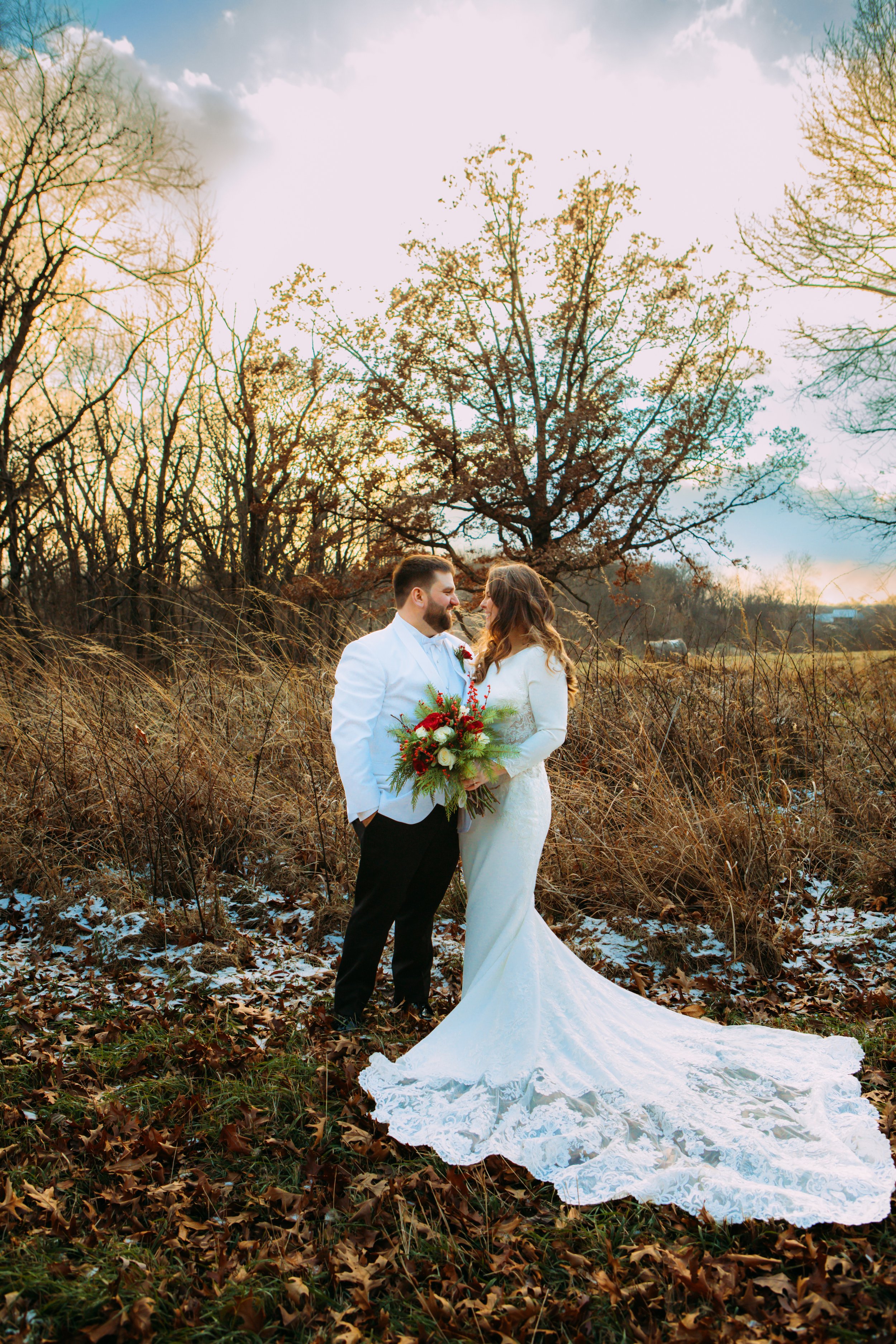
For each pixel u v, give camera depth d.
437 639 3.65
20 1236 2.21
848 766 6.09
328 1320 1.98
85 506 19.67
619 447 19.17
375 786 3.35
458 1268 2.12
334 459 19.53
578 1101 2.67
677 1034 3.12
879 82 15.12
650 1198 2.34
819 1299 1.96
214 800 5.60
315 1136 2.66
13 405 15.92
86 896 4.87
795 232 16.62
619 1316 1.99
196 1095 2.87
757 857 4.85
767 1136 2.57
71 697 6.71
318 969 4.17
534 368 20.08
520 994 2.96
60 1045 3.32
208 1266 2.13
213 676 7.55
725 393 18.98
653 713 6.47
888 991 3.79
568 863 5.00
